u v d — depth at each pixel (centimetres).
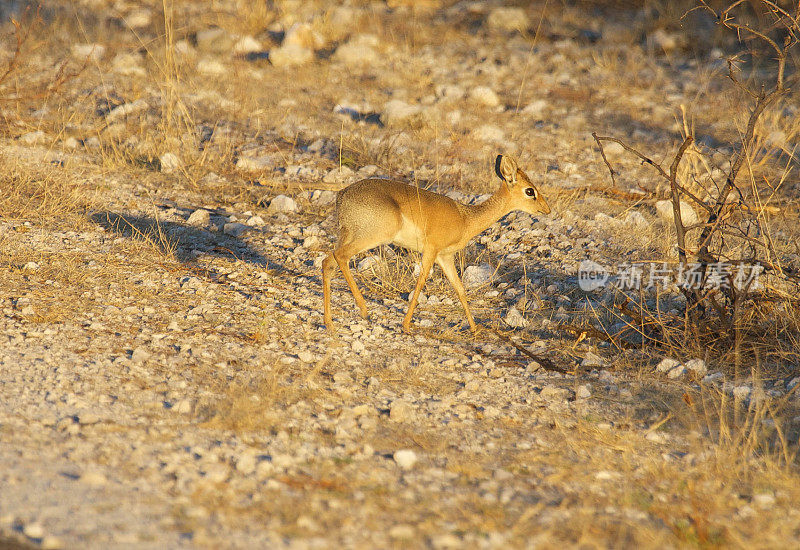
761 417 995
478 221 1354
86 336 1123
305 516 702
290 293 1405
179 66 2762
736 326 1227
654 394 1084
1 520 655
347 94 2681
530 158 2202
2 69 2430
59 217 1628
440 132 2350
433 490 782
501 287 1495
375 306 1389
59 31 2962
